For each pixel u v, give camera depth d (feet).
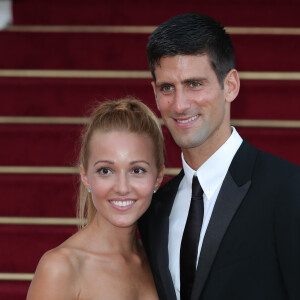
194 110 24.66
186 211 26.94
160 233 27.04
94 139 26.00
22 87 48.44
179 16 24.52
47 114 48.60
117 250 26.89
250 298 23.68
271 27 50.37
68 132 47.01
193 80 24.39
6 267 45.29
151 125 26.35
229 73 25.25
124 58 49.75
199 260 24.52
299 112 47.21
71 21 51.39
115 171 25.75
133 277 27.07
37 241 45.09
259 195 24.22
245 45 48.78
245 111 47.42
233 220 24.39
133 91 47.70
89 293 25.84
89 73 49.98
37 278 25.35
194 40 24.06
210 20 24.68
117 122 25.77
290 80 48.32
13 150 47.42
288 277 22.91
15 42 49.88
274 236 23.56
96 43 49.75
